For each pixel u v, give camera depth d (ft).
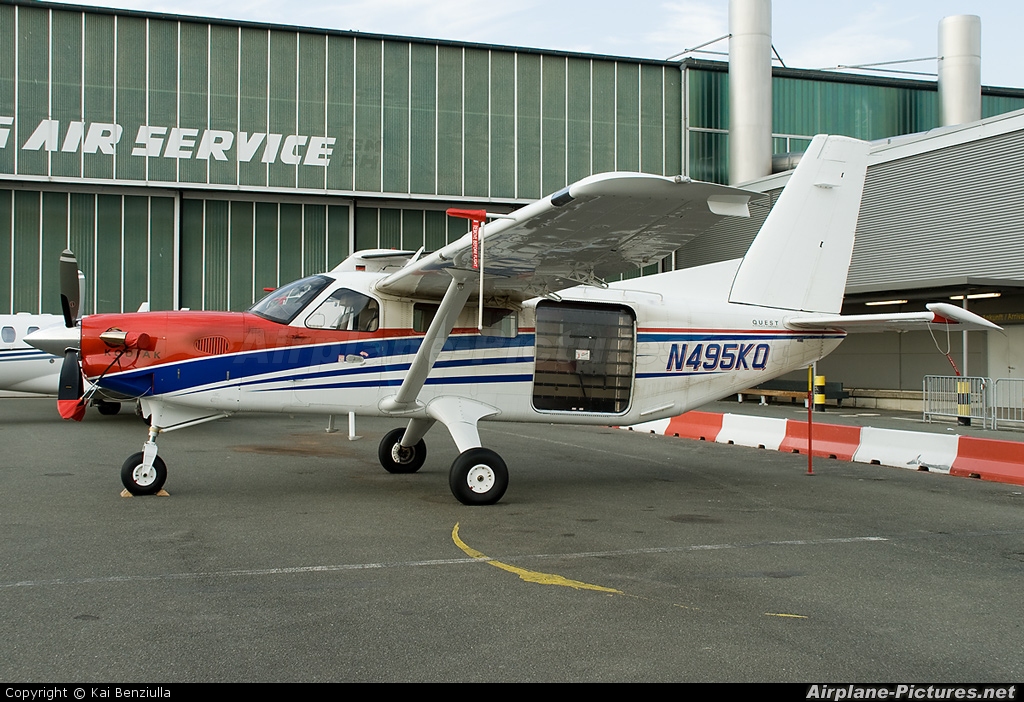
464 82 75.46
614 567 17.12
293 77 71.97
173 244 72.54
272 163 71.77
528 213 19.34
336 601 14.47
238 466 31.12
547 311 27.35
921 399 61.87
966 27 92.27
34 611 13.70
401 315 26.27
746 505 24.61
